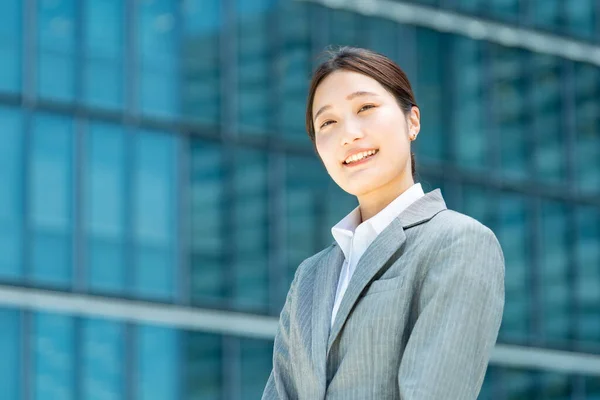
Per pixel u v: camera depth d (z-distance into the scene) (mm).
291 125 27266
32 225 24484
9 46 24672
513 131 30000
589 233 30609
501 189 29719
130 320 25141
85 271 24859
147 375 25234
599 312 30328
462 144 29375
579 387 29953
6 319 24125
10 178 24422
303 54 27547
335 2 28109
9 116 24516
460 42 29625
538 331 29766
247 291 26438
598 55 31219
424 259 3539
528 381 29453
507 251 29750
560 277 30172
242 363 26188
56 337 24469
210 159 26375
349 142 3664
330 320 3658
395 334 3498
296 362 3740
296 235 27016
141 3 25891
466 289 3461
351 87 3689
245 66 26953
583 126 30828
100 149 25250
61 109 24922
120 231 25281
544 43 30625
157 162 25812
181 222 25906
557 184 30375
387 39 28672
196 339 25844
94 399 24672
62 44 25078
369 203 3777
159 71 26016
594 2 31438
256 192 26781
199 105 26375
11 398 23984
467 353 3426
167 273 25703
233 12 26906
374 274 3566
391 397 3486
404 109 3756
